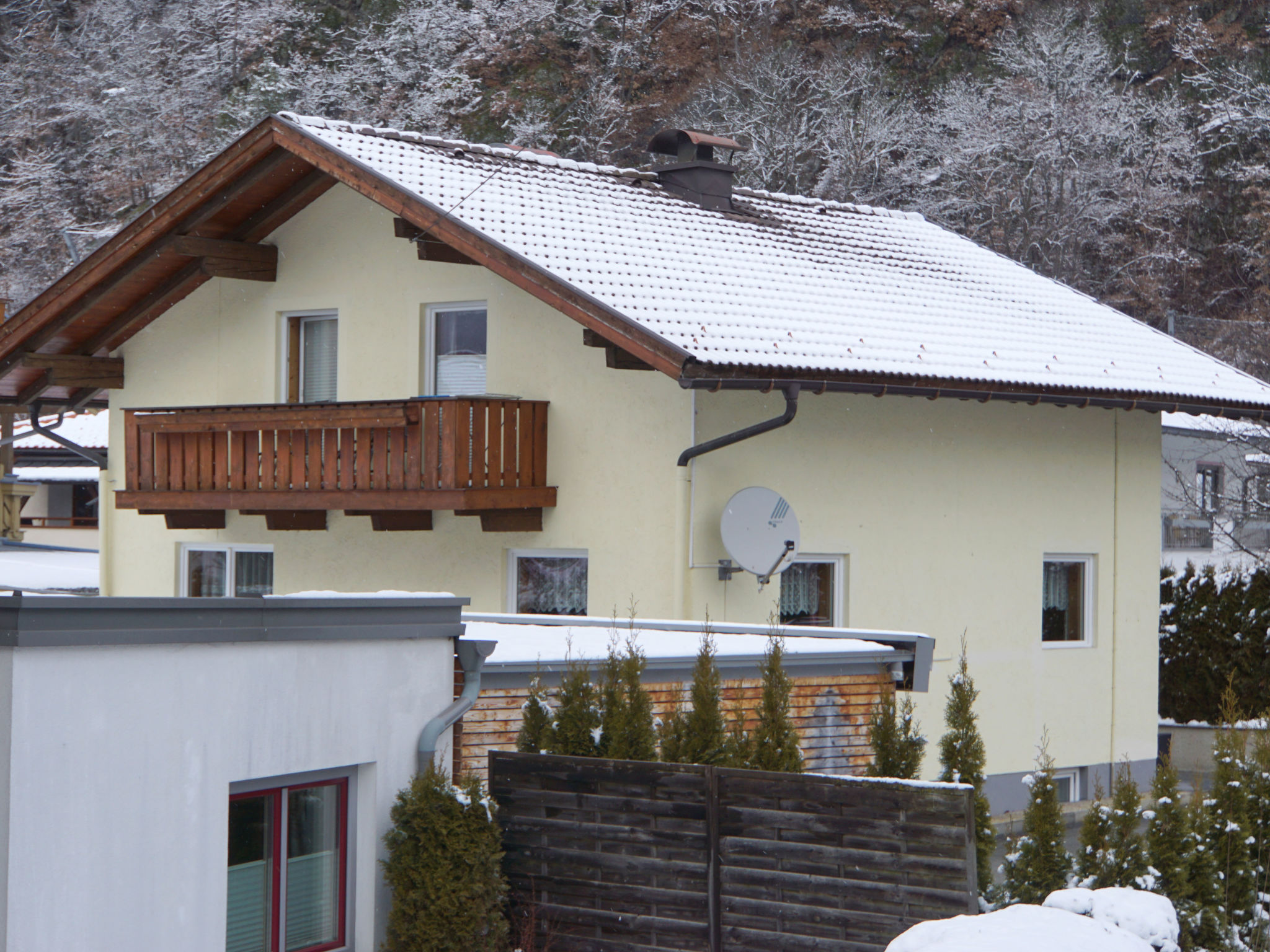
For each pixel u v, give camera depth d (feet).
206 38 300.20
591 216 90.94
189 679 39.88
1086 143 269.23
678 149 105.81
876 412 87.97
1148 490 103.45
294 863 44.88
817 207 113.80
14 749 35.22
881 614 87.56
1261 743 53.06
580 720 47.80
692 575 79.92
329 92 285.84
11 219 288.10
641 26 285.02
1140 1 291.17
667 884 44.68
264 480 91.15
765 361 75.92
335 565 95.45
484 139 277.23
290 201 96.48
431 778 45.65
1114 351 99.96
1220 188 271.90
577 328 84.99
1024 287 109.91
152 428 96.17
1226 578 121.70
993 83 282.36
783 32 288.51
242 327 101.30
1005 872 47.60
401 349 93.09
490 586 88.02
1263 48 284.00
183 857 39.55
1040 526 96.37
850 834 41.65
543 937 46.65
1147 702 102.68
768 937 42.78
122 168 287.28
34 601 35.42
